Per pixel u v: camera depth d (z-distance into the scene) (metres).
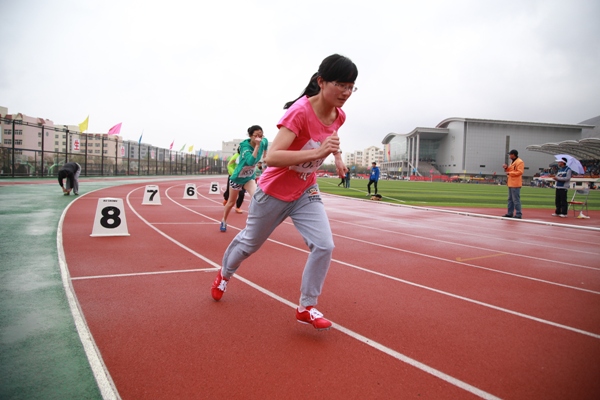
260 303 3.29
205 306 3.16
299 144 2.54
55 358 2.21
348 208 12.75
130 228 6.92
